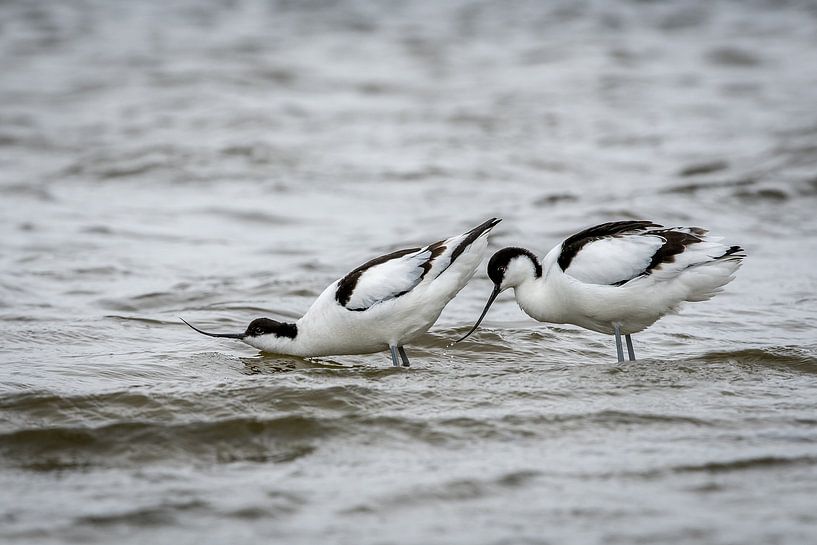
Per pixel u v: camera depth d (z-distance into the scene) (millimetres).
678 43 40906
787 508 7832
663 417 9883
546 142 28062
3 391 10719
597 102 32500
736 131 28453
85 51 39469
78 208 21922
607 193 22250
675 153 26578
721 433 9469
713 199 21094
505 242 18344
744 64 37406
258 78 35562
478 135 28812
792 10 46219
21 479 8734
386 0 49500
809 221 19750
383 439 9555
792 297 14914
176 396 10562
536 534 7480
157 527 7672
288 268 17328
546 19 45438
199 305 15117
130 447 9461
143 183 24406
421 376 11523
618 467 8672
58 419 10102
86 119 30578
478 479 8469
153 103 32406
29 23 43969
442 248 11797
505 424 9781
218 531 7617
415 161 26000
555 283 11977
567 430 9648
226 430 9758
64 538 7496
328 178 24594
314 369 11766
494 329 13602
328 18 45719
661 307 11695
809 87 33531
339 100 33031
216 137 28547
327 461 9078
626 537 7402
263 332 12438
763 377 11297
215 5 48281
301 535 7539
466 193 23203
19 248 18328
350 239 19484
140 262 17641
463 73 36656
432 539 7441
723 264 11461
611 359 12555
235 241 19406
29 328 13508
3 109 31516
